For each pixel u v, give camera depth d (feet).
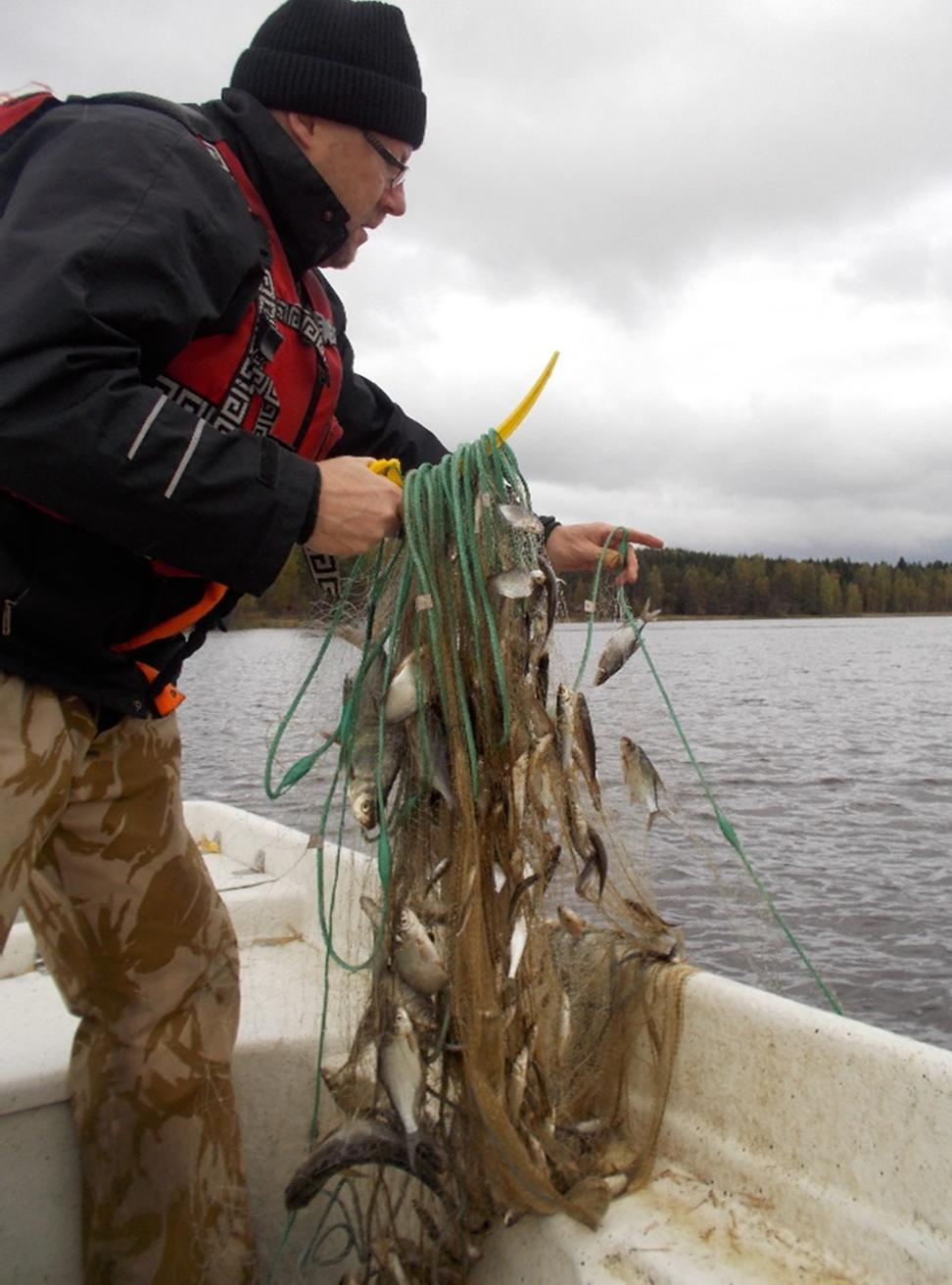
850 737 59.26
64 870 6.51
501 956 5.99
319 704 6.97
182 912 6.80
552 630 6.44
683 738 8.01
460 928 5.85
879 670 127.75
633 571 7.49
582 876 6.72
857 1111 5.85
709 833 13.11
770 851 30.76
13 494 5.30
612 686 8.59
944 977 20.62
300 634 7.32
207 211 5.46
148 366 5.52
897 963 21.47
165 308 5.24
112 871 6.52
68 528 5.51
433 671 6.06
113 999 6.66
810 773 45.42
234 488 5.31
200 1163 6.64
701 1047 6.66
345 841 8.38
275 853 11.22
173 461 5.12
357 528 5.78
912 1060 5.65
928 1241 5.42
